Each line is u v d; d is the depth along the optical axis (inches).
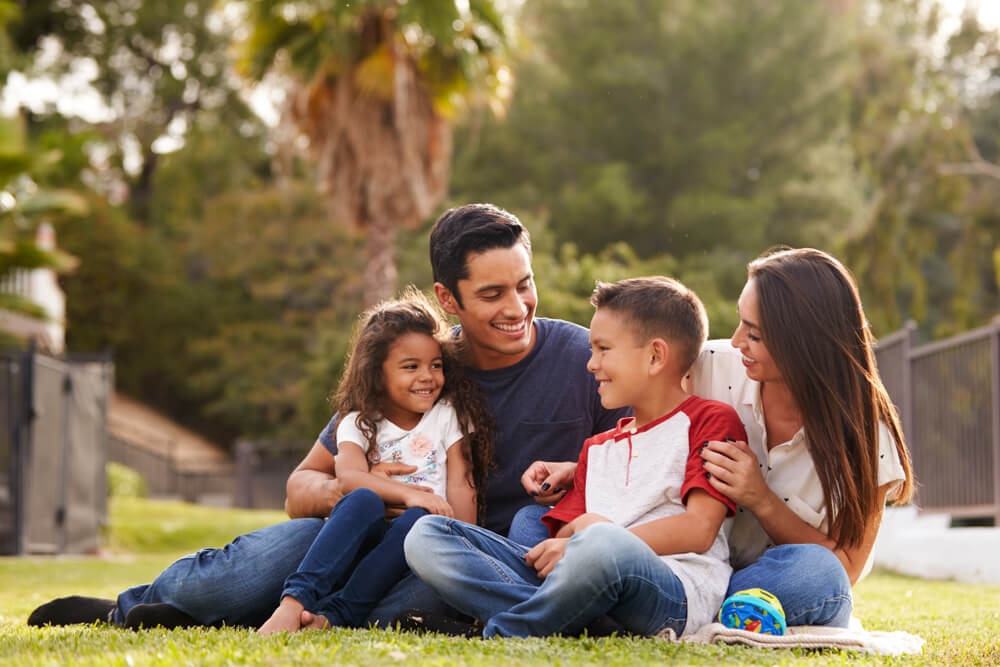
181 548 454.6
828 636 92.4
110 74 1199.6
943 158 671.8
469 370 126.4
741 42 824.3
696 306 106.2
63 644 89.4
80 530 414.3
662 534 97.7
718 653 86.5
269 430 1093.1
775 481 106.9
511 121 884.0
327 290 1061.8
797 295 101.6
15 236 470.3
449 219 122.0
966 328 685.3
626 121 855.1
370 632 94.3
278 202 1031.0
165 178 1167.6
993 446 275.1
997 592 201.0
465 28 511.8
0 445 365.7
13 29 1115.9
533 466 116.0
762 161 861.2
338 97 513.3
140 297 1131.9
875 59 718.5
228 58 1195.9
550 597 92.6
